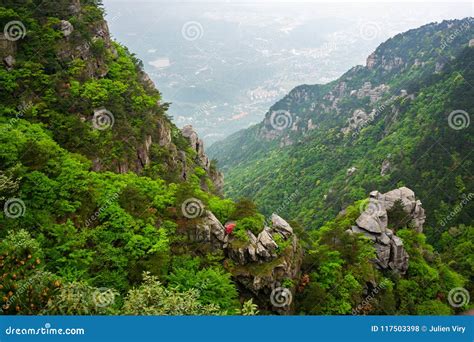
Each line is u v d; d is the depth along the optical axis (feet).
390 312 121.39
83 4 184.75
